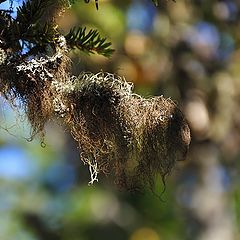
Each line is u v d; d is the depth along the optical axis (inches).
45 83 189.6
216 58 496.1
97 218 588.1
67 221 600.1
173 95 464.1
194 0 487.2
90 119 193.5
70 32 194.5
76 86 192.5
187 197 536.1
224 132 496.1
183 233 549.0
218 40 498.0
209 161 504.1
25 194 623.2
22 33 186.5
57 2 195.3
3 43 187.0
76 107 192.7
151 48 461.7
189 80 476.4
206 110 475.5
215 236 531.8
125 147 196.4
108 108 193.8
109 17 426.0
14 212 623.2
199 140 485.4
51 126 205.8
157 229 566.6
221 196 531.5
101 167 198.7
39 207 615.5
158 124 197.6
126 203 577.6
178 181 526.6
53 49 190.2
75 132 194.4
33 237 617.6
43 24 195.6
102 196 585.6
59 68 190.4
